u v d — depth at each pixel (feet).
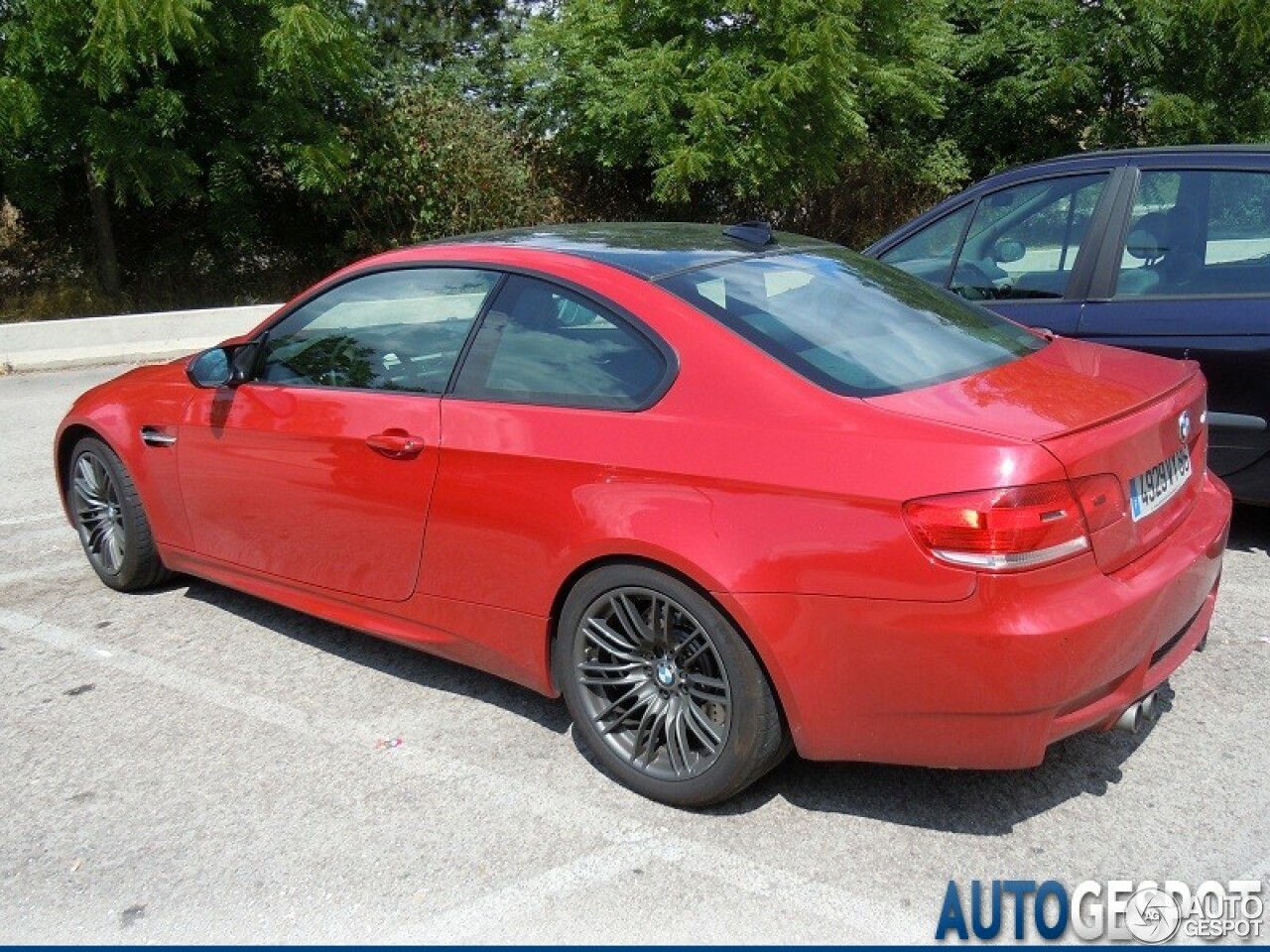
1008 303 18.39
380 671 14.03
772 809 10.78
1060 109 78.64
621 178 72.95
